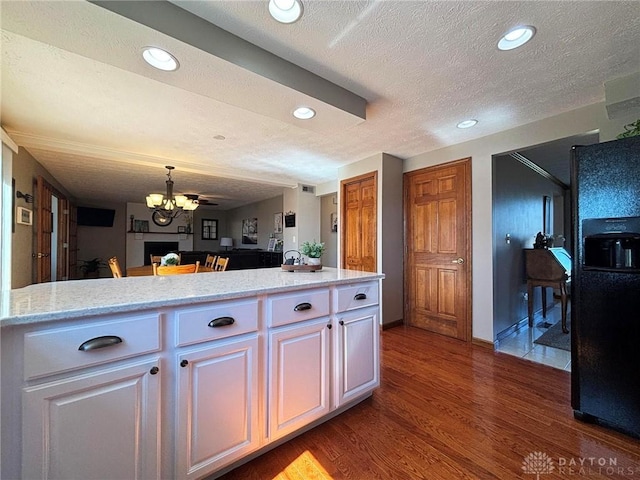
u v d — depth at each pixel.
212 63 1.55
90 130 2.94
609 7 1.36
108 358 1.05
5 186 2.93
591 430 1.67
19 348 0.92
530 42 1.61
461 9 1.38
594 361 1.71
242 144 3.38
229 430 1.33
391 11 1.40
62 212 5.63
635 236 1.54
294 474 1.37
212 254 6.43
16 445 0.92
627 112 2.08
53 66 1.83
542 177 4.58
